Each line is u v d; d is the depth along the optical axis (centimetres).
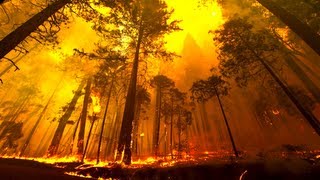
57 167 1049
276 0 1509
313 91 2058
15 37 822
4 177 605
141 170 915
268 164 780
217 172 816
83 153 1745
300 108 1393
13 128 2498
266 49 1689
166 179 823
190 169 866
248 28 1739
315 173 665
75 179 728
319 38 1045
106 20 1400
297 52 2003
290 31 1975
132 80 1541
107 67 1884
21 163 1062
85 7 1045
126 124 1348
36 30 909
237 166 830
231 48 1741
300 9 1519
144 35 1736
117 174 902
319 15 1474
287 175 694
